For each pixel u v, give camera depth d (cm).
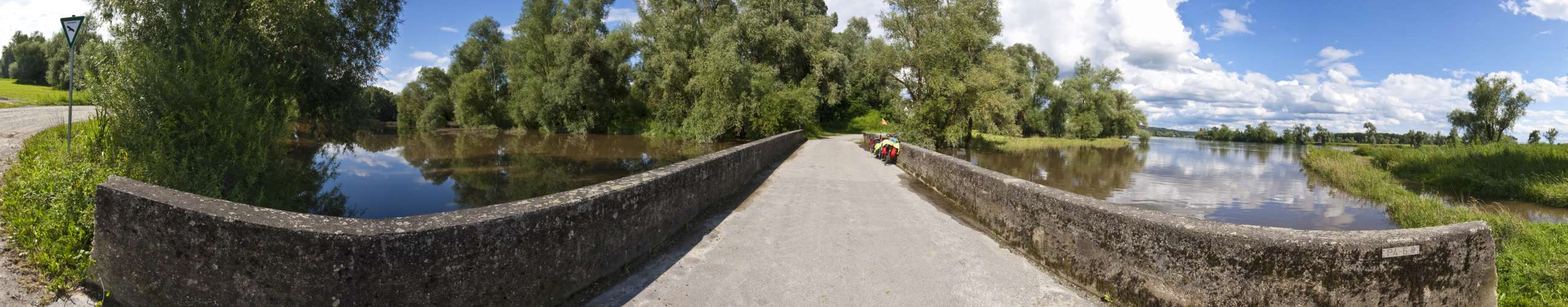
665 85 4481
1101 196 1897
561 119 5122
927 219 802
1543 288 595
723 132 4006
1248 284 368
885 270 532
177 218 347
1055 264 535
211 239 338
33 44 6919
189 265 346
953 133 3281
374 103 2088
